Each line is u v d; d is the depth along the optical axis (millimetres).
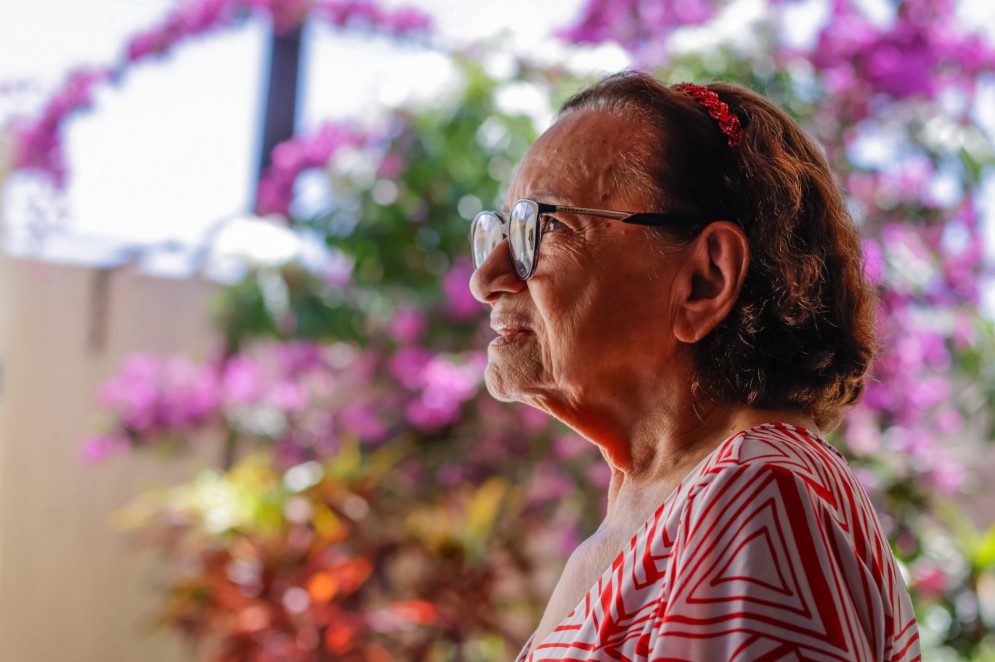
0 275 3912
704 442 982
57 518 3980
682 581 783
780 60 3164
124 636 4062
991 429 3299
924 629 2932
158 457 3990
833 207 1037
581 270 997
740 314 968
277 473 3939
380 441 3889
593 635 869
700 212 989
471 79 3703
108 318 4086
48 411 3979
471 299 3621
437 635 3340
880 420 3000
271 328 3795
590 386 1009
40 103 4000
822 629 739
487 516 3510
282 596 3348
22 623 3908
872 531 880
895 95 3096
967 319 3168
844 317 1014
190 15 4059
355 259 3771
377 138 3879
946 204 3146
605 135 1025
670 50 3328
